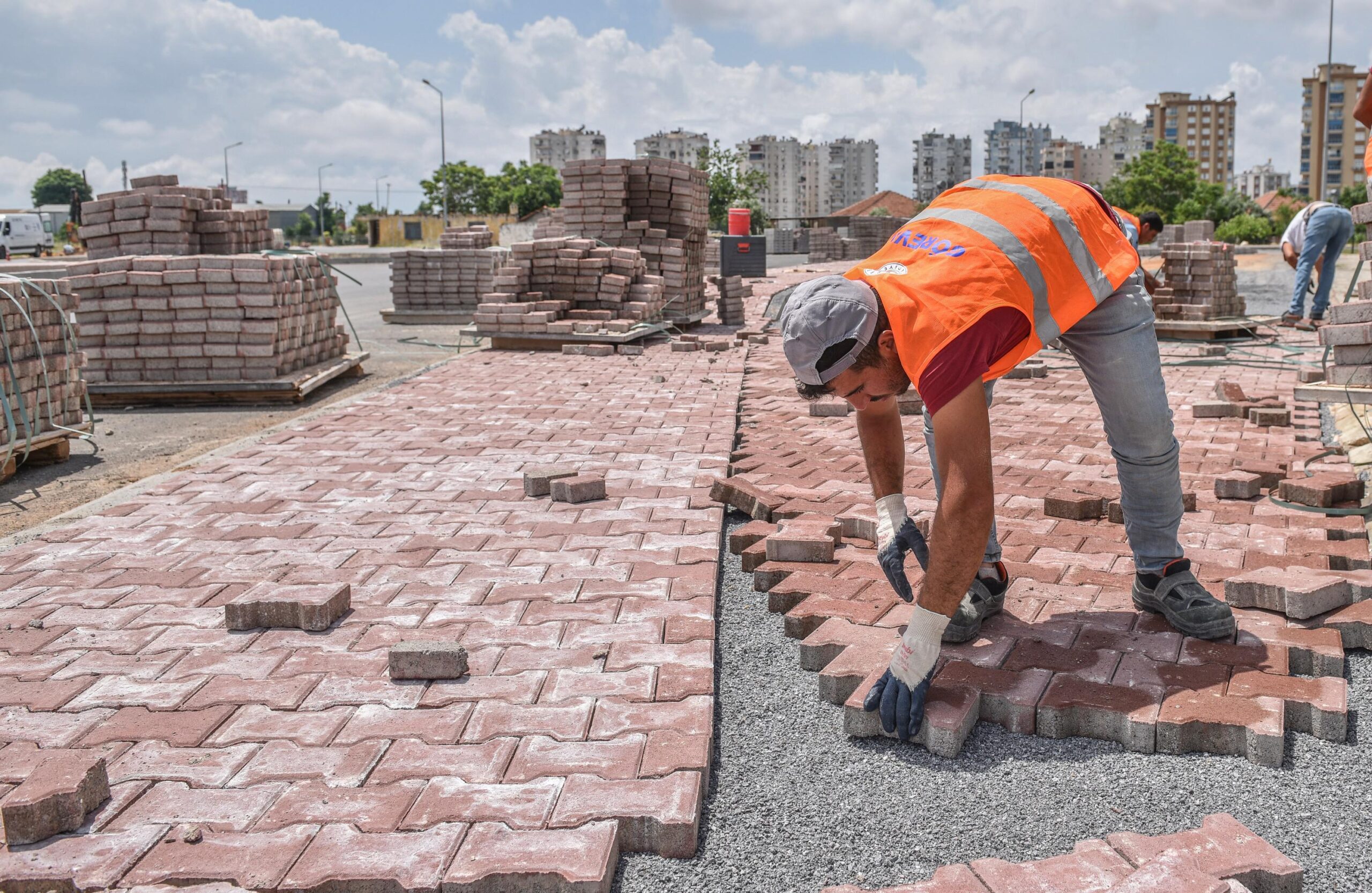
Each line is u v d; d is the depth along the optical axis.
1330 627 3.03
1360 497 4.37
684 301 12.84
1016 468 5.20
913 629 2.48
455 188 93.38
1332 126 118.50
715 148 52.72
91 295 8.11
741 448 5.82
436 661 2.88
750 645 3.24
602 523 4.37
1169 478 2.95
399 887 2.00
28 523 4.92
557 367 9.58
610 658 3.00
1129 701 2.60
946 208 2.60
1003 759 2.51
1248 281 22.95
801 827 2.25
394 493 4.94
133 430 7.36
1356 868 2.04
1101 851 2.00
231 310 8.13
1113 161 154.25
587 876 1.98
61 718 2.71
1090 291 2.54
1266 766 2.42
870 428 2.80
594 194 12.62
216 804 2.29
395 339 13.09
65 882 2.02
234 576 3.79
